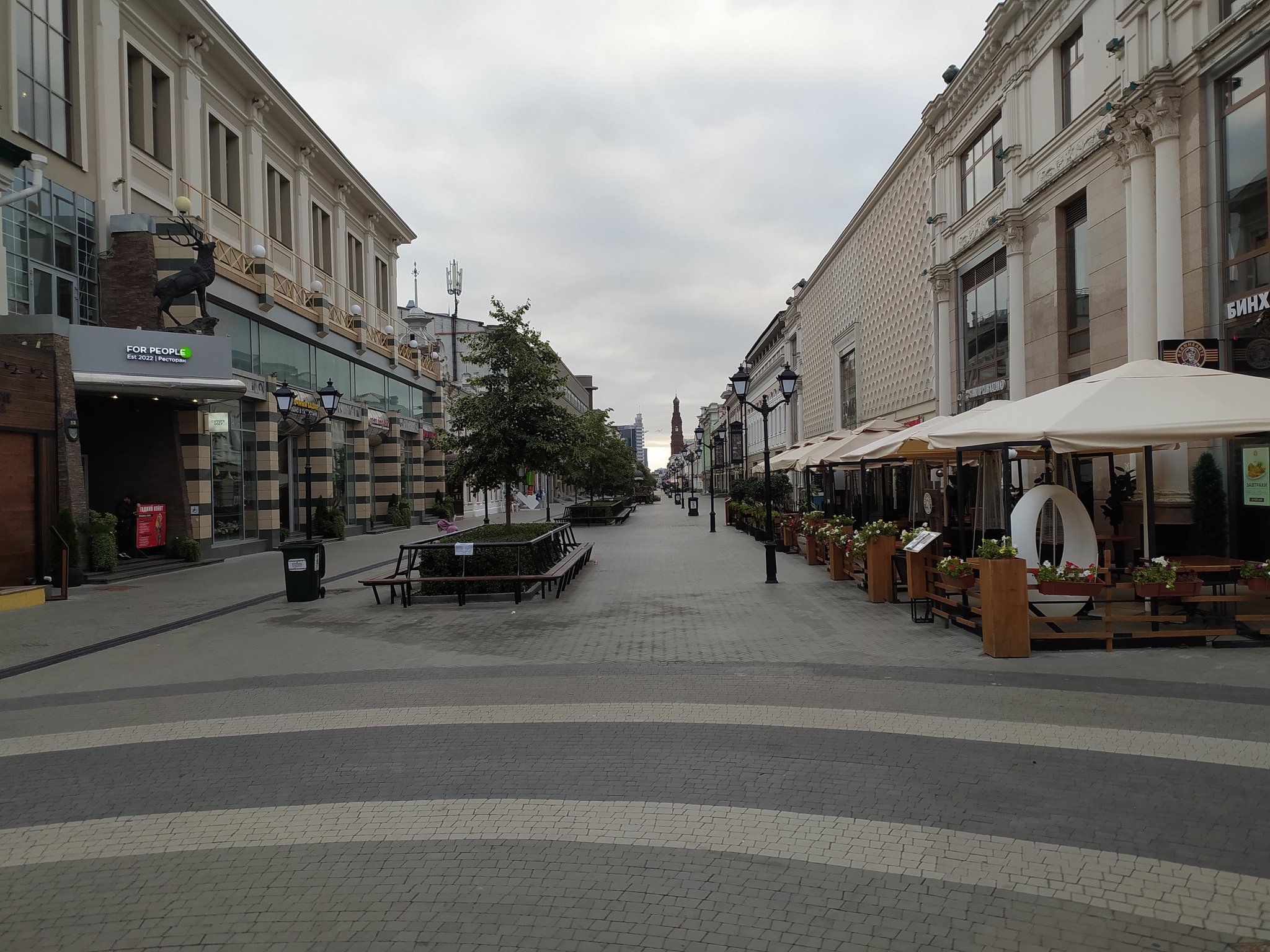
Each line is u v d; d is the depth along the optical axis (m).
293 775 5.19
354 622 11.16
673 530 32.31
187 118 22.77
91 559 16.64
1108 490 14.23
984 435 8.66
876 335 32.03
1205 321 11.95
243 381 22.88
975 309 21.47
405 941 3.17
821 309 43.88
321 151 30.86
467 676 7.80
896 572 12.16
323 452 28.75
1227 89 11.72
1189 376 8.77
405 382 40.00
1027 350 17.89
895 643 8.75
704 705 6.53
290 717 6.55
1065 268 16.53
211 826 4.41
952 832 4.05
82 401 19.95
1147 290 13.17
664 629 10.01
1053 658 7.77
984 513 13.01
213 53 23.81
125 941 3.23
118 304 19.59
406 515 36.66
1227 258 11.77
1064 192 16.14
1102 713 5.92
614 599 12.68
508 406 16.16
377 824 4.36
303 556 13.37
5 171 14.33
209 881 3.76
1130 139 13.27
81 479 16.48
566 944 3.12
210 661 8.89
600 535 29.70
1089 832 4.01
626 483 45.41
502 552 13.21
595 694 6.98
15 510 14.38
